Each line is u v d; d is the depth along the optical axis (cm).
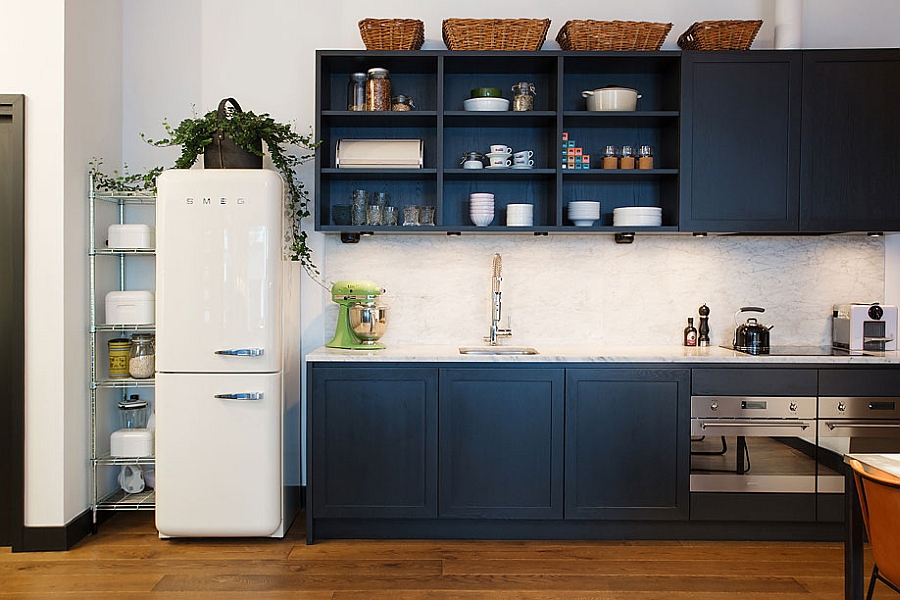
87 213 349
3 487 335
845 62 355
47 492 329
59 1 323
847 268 393
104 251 349
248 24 389
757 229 356
